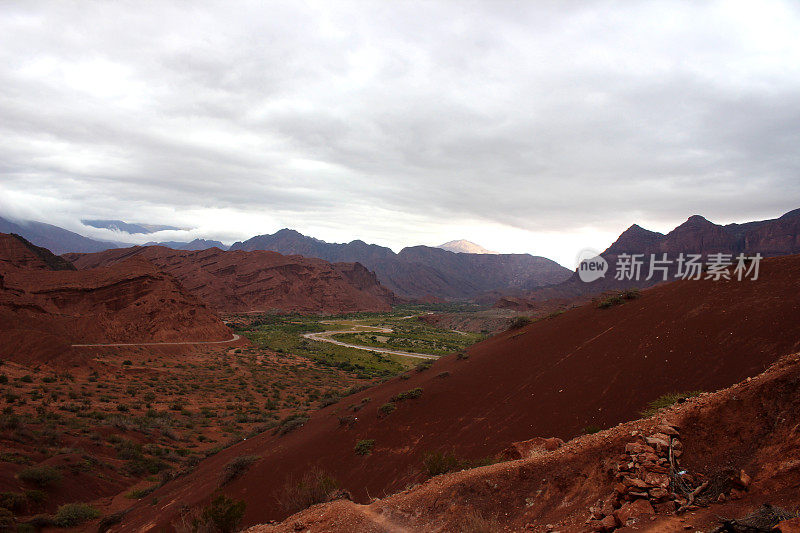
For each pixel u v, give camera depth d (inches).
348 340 5782.5
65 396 2135.8
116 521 975.0
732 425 350.3
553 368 951.0
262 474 954.1
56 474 1152.8
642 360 786.2
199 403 2432.3
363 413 1107.9
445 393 1042.1
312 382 3292.3
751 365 625.0
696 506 289.9
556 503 376.2
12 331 2783.0
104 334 3693.4
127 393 2431.1
